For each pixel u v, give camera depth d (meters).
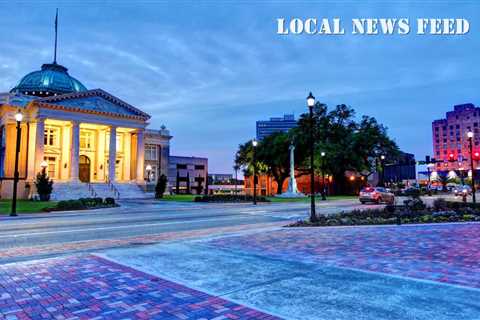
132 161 62.38
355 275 6.55
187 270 7.06
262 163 67.25
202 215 22.17
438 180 98.19
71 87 69.81
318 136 65.56
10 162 54.94
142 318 4.61
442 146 153.25
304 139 63.25
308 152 63.03
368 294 5.43
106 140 63.66
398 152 68.19
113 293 5.64
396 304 4.97
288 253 8.73
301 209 26.89
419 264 7.37
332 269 7.03
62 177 57.06
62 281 6.33
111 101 57.03
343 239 10.82
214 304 5.09
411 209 19.50
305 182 77.94
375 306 4.90
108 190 51.16
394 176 106.88
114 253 8.85
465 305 4.90
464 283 5.96
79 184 50.38
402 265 7.30
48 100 50.81
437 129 155.75
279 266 7.34
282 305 5.01
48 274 6.82
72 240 11.83
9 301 5.31
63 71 73.25
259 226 15.72
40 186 41.59
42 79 67.69
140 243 10.80
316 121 66.94
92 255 8.61
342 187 75.62
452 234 11.54
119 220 19.00
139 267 7.34
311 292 5.57
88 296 5.51
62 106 51.62
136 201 42.41
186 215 22.25
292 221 18.03
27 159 53.66
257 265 7.45
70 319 4.61
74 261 7.95
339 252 8.77
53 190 46.03
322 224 14.82
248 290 5.71
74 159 52.44
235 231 13.60
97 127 60.53
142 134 60.28
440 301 5.08
